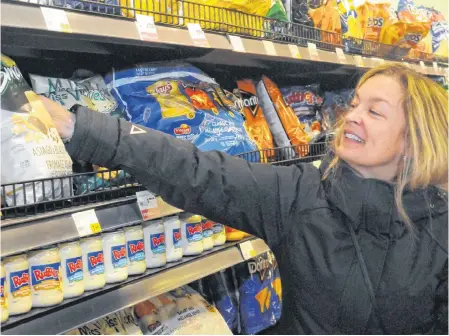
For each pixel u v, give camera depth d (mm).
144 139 1134
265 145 1901
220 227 1677
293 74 2428
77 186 1287
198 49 1626
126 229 1370
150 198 1326
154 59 1775
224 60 1939
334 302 1168
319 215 1188
